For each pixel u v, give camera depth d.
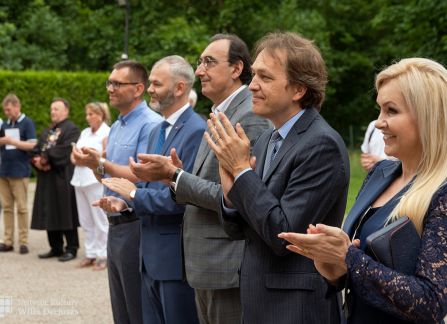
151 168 3.09
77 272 7.24
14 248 8.69
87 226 7.46
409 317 1.83
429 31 15.26
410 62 2.02
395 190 2.11
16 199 8.36
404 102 1.99
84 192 7.36
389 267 1.88
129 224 3.99
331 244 1.93
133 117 4.38
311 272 2.49
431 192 1.90
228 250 3.18
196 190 2.99
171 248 3.61
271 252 2.52
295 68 2.57
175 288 3.62
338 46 26.03
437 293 1.79
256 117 3.17
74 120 18.52
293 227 2.40
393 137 2.03
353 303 2.08
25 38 24.05
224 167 2.53
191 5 23.98
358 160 17.48
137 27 23.80
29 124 8.38
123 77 4.33
